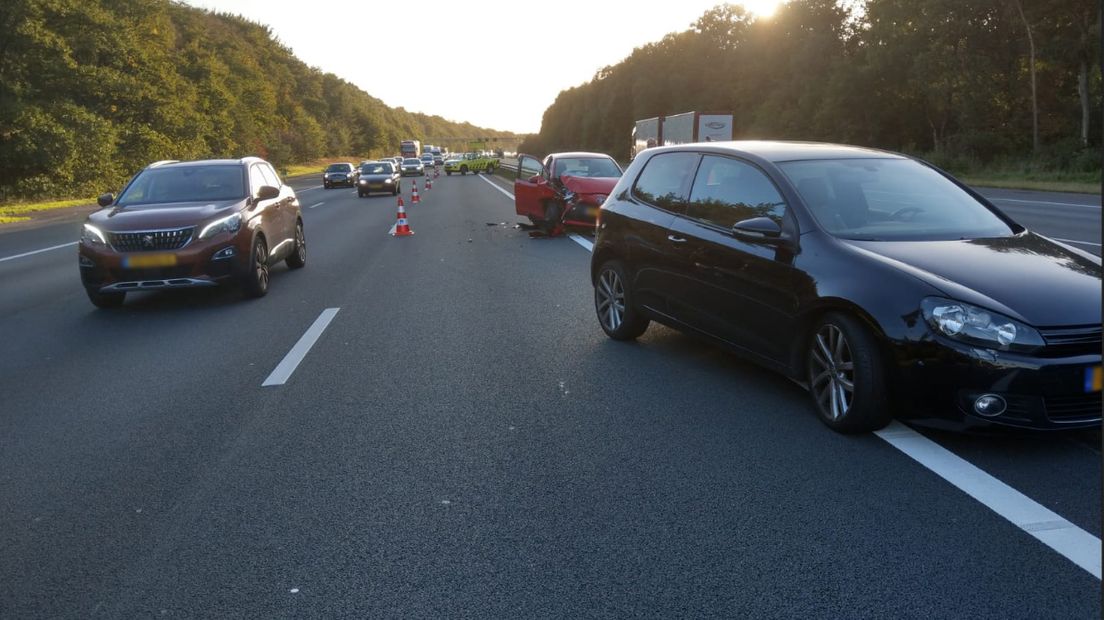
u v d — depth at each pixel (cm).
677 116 3738
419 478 393
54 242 1814
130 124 4891
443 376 577
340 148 14912
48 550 331
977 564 292
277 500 372
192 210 903
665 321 597
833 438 427
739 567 296
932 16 4309
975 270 414
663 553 309
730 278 512
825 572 290
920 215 489
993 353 374
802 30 6069
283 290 999
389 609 278
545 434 449
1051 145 4006
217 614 278
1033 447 405
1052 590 274
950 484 364
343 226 1936
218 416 502
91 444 460
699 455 409
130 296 1011
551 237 1512
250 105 9044
